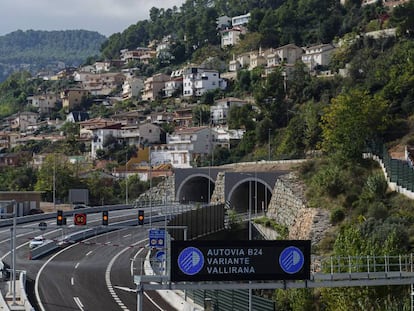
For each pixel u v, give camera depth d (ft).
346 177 372.38
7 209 470.80
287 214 408.26
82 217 254.27
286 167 501.15
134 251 354.33
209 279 162.20
